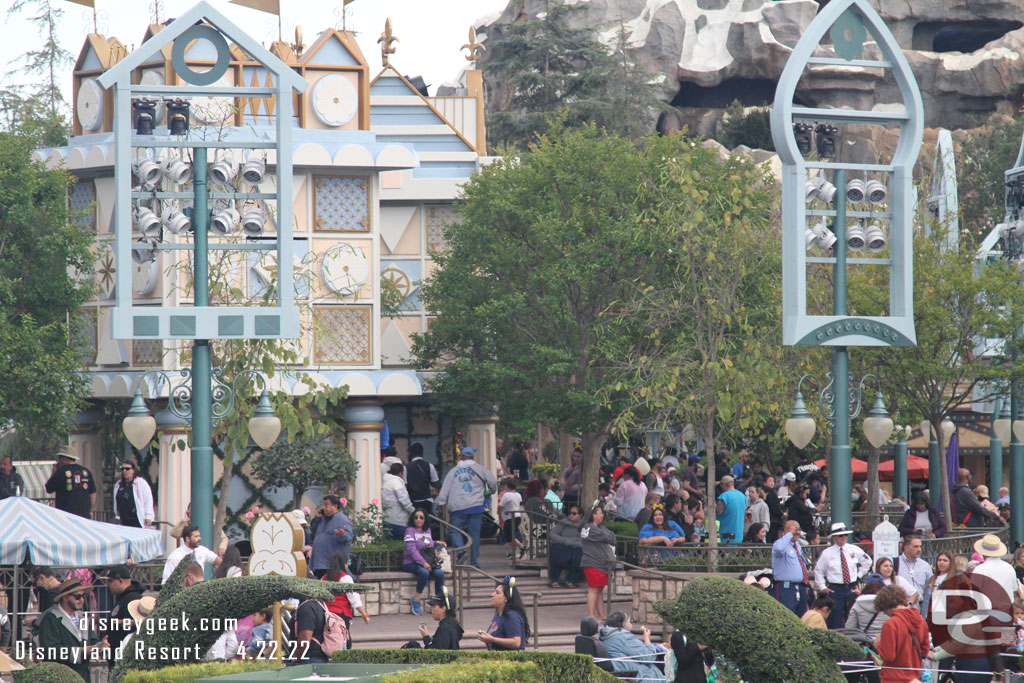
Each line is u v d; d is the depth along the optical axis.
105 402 79.62
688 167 77.19
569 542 65.81
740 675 37.03
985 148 178.25
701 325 68.31
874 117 61.03
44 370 75.00
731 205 69.06
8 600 52.47
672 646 41.00
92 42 77.94
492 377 76.62
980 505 74.50
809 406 75.62
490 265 79.38
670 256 75.06
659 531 64.12
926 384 74.00
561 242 78.19
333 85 77.00
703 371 65.38
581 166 78.19
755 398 64.31
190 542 46.75
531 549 72.44
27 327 76.62
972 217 170.62
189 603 36.56
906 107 61.47
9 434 103.69
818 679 35.31
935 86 198.62
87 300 78.94
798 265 59.59
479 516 69.75
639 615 60.78
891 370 73.50
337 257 72.88
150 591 58.62
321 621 40.97
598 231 78.25
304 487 71.94
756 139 193.25
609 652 44.41
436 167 91.44
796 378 71.06
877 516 74.69
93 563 48.09
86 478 64.06
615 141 80.25
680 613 36.44
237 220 58.56
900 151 61.53
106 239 76.94
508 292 79.25
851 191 60.59
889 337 60.47
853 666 41.22
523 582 68.00
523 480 93.94
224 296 66.69
